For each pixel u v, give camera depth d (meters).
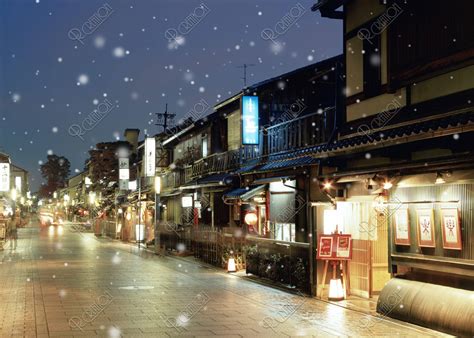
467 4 11.95
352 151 14.91
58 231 74.00
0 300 16.61
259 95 26.33
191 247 32.75
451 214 12.34
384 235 16.78
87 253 36.38
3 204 47.62
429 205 13.05
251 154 26.78
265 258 20.97
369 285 16.50
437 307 12.12
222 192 30.78
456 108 12.38
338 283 16.38
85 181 98.44
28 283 20.62
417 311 12.67
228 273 23.97
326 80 25.52
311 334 11.92
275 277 19.89
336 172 15.96
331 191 17.52
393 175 13.85
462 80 12.55
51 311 14.75
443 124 11.16
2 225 39.72
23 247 42.16
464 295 11.68
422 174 13.21
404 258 13.79
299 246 18.14
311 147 20.25
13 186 80.62
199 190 34.84
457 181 12.09
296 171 20.53
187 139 40.91
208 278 22.22
